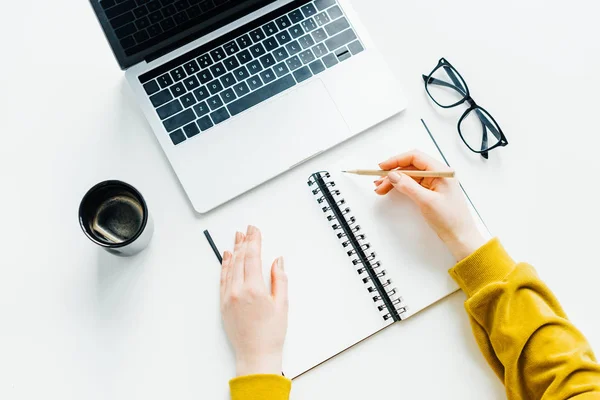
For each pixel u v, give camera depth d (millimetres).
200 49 788
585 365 665
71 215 771
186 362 731
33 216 766
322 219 773
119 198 735
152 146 792
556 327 690
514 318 698
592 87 830
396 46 842
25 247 757
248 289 713
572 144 810
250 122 780
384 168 777
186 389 725
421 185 788
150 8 769
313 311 742
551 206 788
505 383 704
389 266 758
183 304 748
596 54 843
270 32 802
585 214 785
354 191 783
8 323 737
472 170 799
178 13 776
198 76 784
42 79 805
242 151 774
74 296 748
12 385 723
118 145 790
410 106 818
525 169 801
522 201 789
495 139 812
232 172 769
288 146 780
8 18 818
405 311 742
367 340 741
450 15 849
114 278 753
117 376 728
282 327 715
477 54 842
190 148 769
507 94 828
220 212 772
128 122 797
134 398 723
